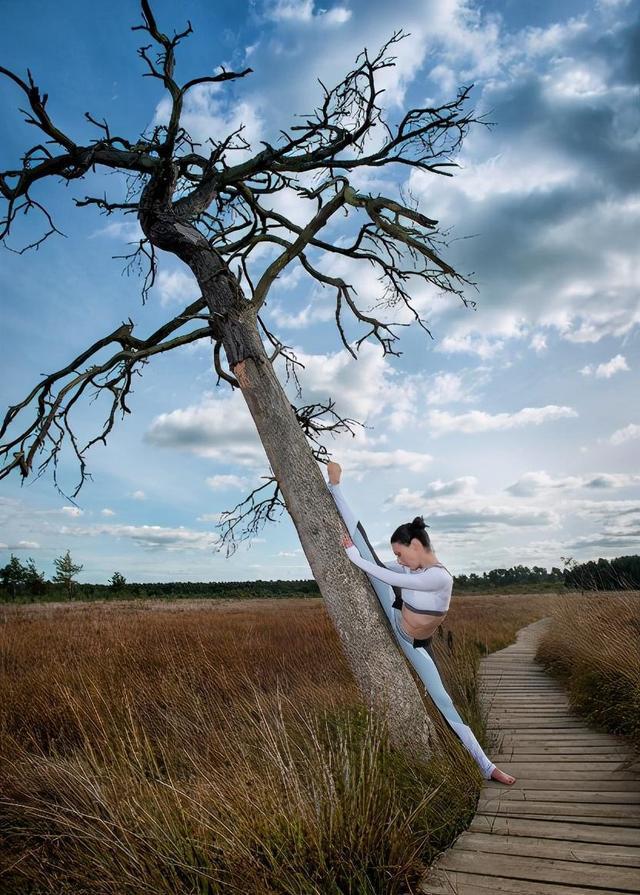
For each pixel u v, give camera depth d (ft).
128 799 11.23
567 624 31.91
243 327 17.80
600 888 8.48
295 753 13.44
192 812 10.49
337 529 16.10
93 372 18.25
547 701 26.18
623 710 19.20
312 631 38.11
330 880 8.75
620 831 10.63
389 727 14.32
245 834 9.56
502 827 11.06
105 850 9.93
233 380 21.75
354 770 10.53
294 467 16.62
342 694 17.90
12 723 19.95
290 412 17.39
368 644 15.15
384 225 18.28
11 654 32.22
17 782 13.56
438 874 9.16
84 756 16.19
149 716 19.71
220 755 14.26
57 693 21.29
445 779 12.30
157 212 18.25
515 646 55.98
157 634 38.17
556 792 13.08
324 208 18.37
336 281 21.22
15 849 11.42
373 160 19.19
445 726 14.96
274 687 23.99
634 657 20.34
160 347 18.58
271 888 8.75
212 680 24.38
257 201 22.06
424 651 15.02
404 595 14.84
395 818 9.62
